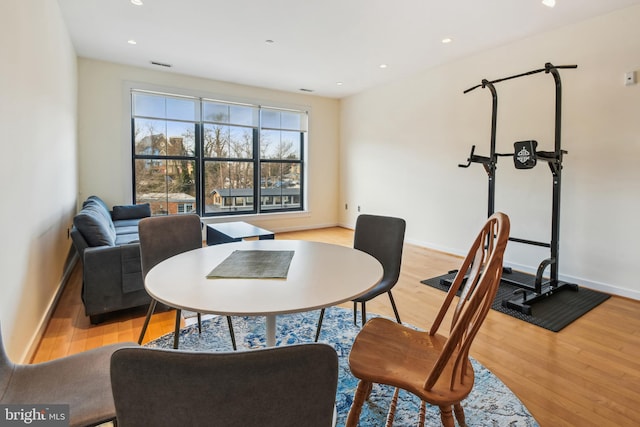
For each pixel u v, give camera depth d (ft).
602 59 10.12
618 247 10.05
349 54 13.61
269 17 10.50
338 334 7.48
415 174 16.71
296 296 3.71
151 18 10.67
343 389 5.67
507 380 5.91
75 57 13.64
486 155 13.43
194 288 3.94
